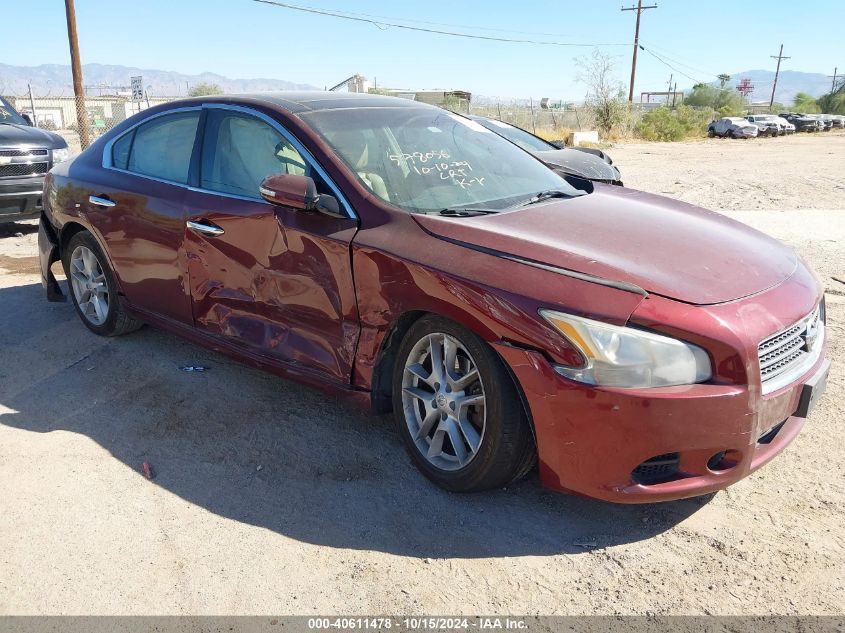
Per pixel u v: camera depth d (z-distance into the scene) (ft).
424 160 11.71
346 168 10.82
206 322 12.83
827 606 7.64
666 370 7.95
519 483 10.18
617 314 8.04
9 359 14.99
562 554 8.65
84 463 10.86
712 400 7.91
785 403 8.71
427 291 9.25
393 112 12.79
